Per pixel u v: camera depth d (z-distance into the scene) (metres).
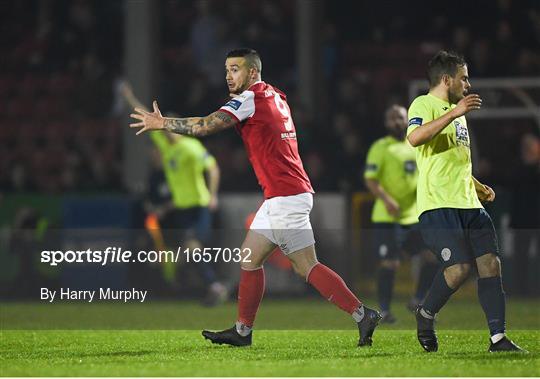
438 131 25.08
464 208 25.84
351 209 53.62
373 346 28.00
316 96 68.88
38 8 79.50
